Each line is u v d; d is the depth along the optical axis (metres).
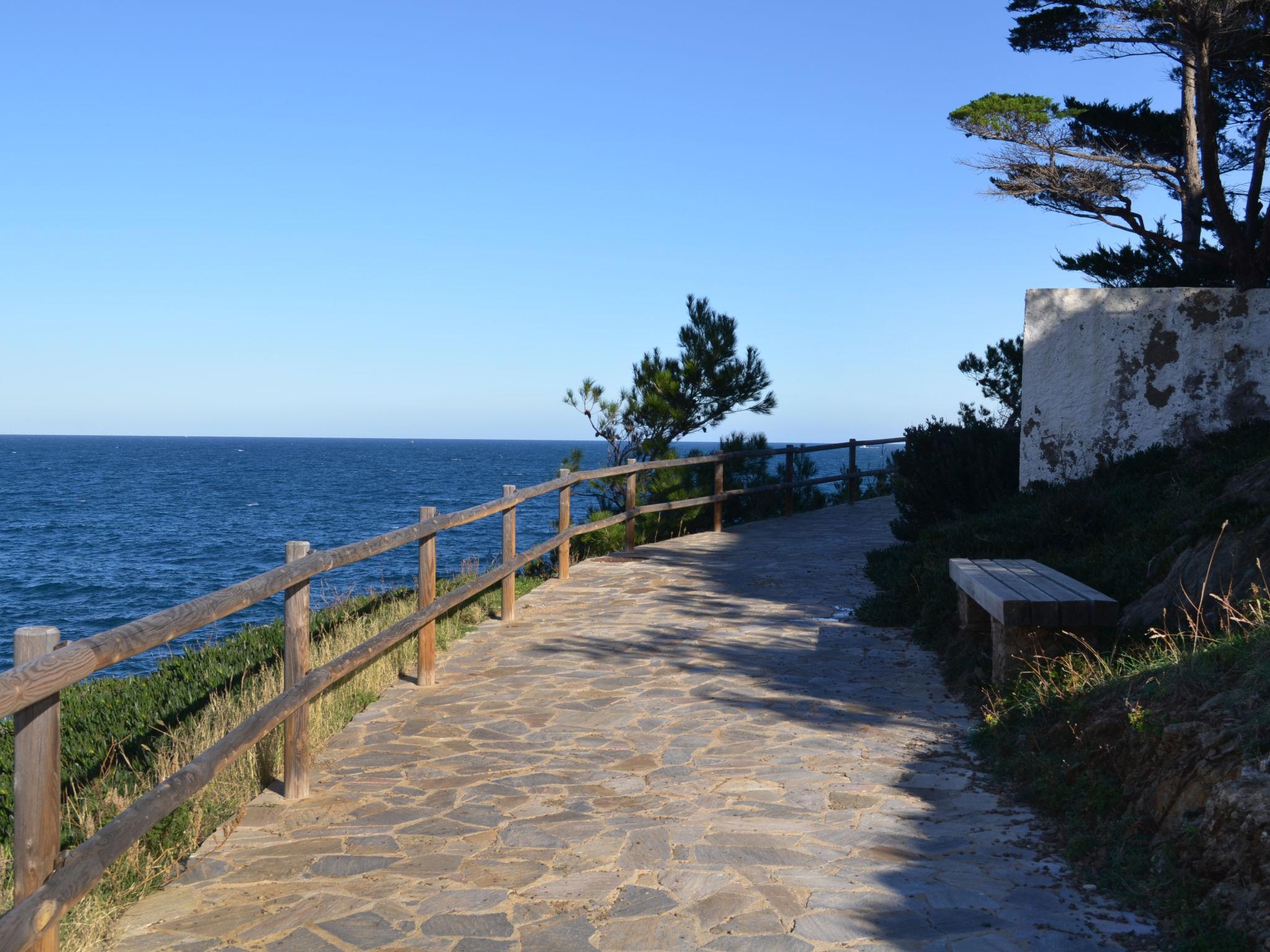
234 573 28.30
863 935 3.20
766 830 4.12
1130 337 9.90
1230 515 6.09
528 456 182.25
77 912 3.36
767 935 3.21
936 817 4.26
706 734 5.49
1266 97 12.98
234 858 3.95
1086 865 3.71
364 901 3.52
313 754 5.22
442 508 51.00
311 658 7.25
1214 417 9.70
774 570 10.67
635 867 3.76
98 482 80.19
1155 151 15.16
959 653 6.75
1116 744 4.24
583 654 7.36
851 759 5.04
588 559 11.75
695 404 16.17
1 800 5.58
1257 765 3.43
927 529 9.64
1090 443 10.05
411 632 6.07
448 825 4.25
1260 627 4.53
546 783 4.76
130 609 22.62
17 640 2.74
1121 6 13.02
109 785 5.18
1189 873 3.34
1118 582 6.63
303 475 92.25
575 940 3.20
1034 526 8.32
